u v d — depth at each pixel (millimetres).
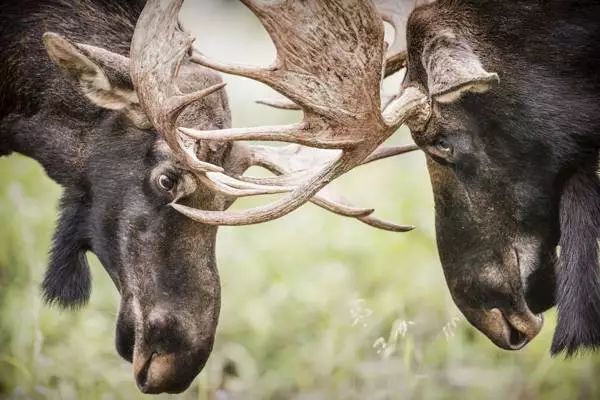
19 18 11023
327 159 10742
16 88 11039
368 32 9555
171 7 9680
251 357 13602
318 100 9594
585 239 10734
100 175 10609
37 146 11016
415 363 12922
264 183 10391
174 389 10523
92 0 11086
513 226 10812
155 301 10398
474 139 10562
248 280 14805
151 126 10320
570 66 10672
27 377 12492
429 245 15312
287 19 9438
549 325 13250
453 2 10641
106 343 13164
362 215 10375
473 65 9859
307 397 13133
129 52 10859
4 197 15320
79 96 10805
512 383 13062
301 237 15797
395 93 11055
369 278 14820
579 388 12938
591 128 10641
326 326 13945
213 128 10383
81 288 11141
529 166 10688
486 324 10961
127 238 10461
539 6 10641
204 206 10352
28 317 13219
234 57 23547
